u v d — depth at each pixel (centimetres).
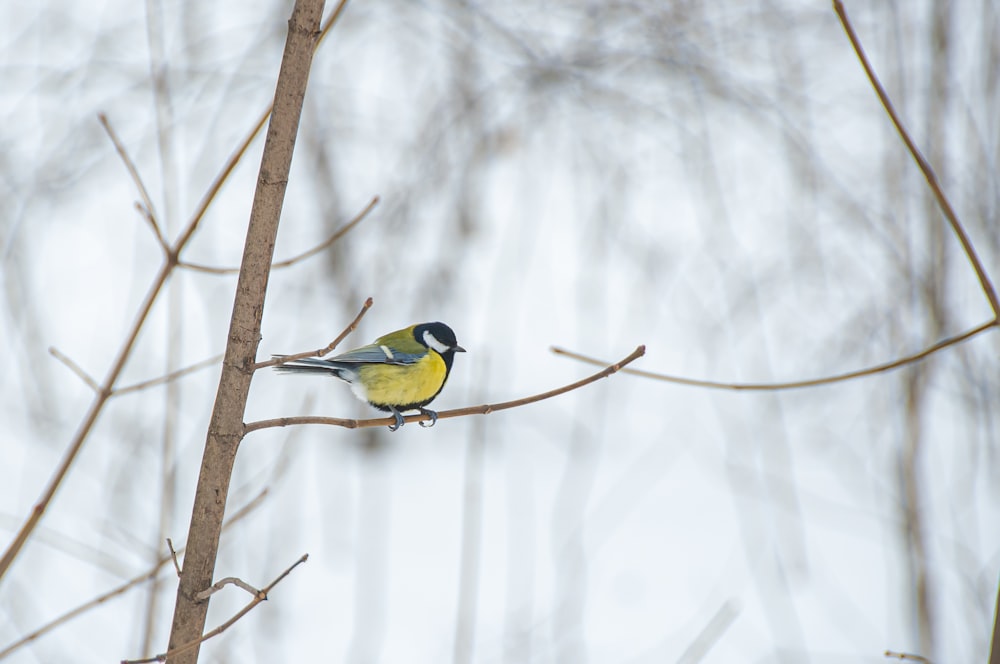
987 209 1055
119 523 975
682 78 1412
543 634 946
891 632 957
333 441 1456
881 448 1250
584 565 1085
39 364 1207
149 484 1055
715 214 1418
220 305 1256
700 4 1437
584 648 927
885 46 1130
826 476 1297
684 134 1421
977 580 912
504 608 1016
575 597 1020
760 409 1396
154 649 659
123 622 883
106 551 914
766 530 1170
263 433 1288
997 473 1098
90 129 1270
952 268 1061
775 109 1402
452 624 984
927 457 1160
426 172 1438
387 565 1104
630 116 1441
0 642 820
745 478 1306
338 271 1422
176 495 1028
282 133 374
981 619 879
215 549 382
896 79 1121
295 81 374
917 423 991
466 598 866
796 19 1408
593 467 1341
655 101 1445
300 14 371
